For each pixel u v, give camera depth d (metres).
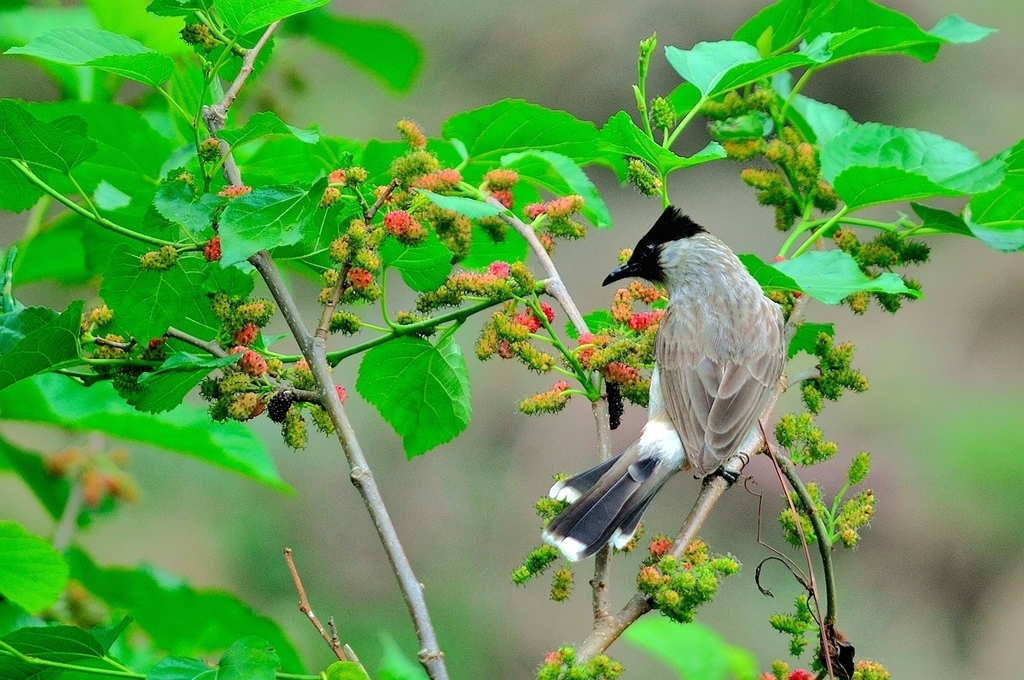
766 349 10.09
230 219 6.92
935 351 23.08
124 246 7.60
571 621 19.14
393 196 7.70
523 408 8.16
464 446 20.55
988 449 21.64
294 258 8.37
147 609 8.81
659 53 24.41
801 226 9.37
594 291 22.94
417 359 8.45
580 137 9.12
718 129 9.70
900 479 21.80
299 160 9.71
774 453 7.71
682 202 23.81
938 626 20.83
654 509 20.69
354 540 19.09
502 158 8.57
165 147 9.48
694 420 9.33
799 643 7.24
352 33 11.27
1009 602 20.92
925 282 24.23
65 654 6.95
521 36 24.59
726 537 19.97
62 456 9.43
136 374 7.52
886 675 7.04
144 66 7.39
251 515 17.50
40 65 10.41
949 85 24.72
